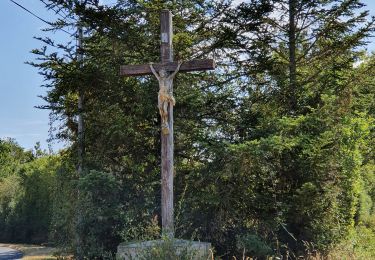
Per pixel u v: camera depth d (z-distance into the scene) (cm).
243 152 1019
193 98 1259
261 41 1356
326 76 1305
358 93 1305
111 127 1224
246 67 1378
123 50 1280
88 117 1400
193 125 1312
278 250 949
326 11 1348
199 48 1334
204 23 1328
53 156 1762
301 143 1055
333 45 1354
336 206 1055
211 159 1116
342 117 1130
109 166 1311
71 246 1162
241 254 991
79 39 1451
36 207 3062
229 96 1350
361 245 1005
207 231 1063
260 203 1083
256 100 1368
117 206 1081
